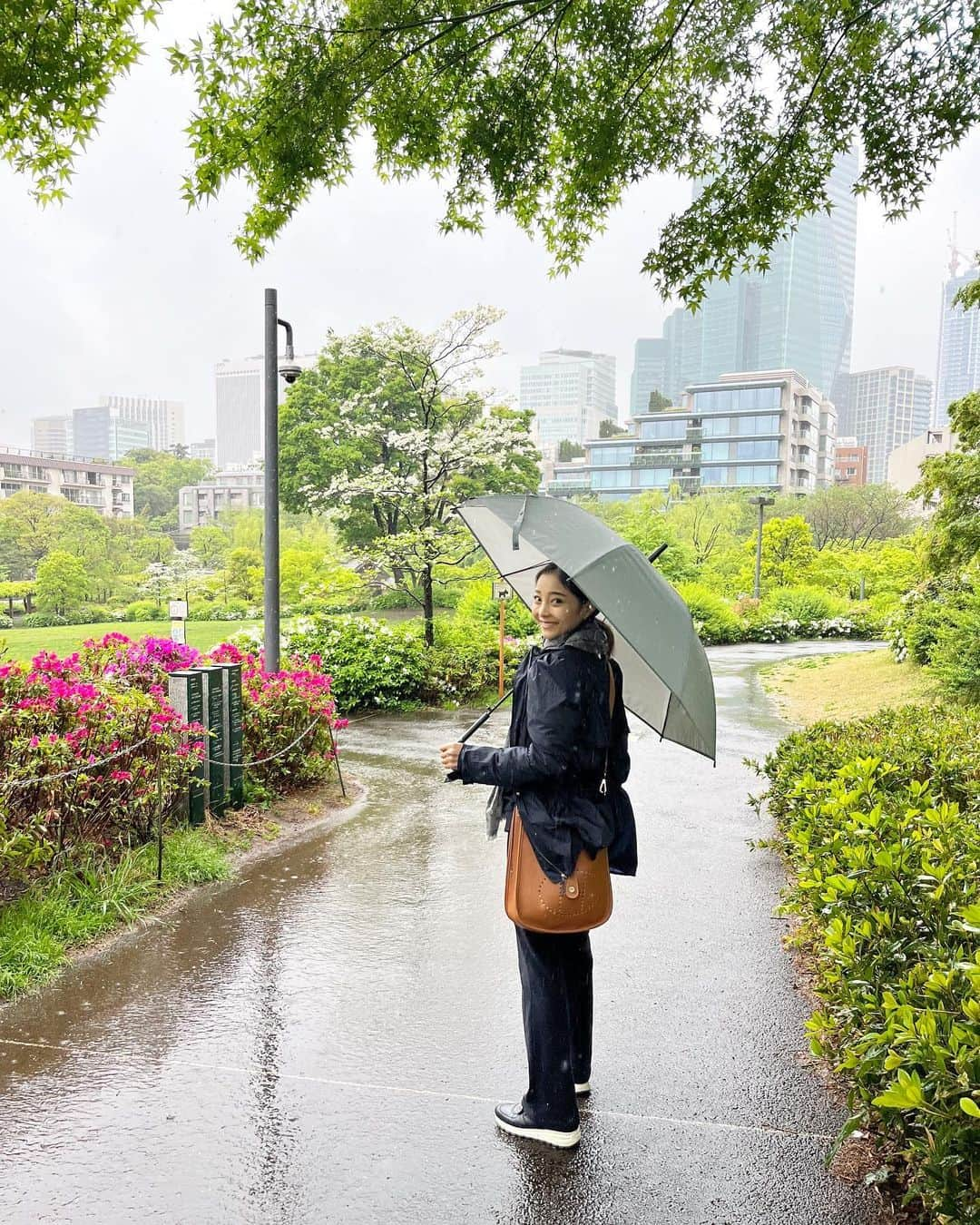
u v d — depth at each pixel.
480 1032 3.25
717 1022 3.36
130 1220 2.21
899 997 2.14
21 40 4.09
